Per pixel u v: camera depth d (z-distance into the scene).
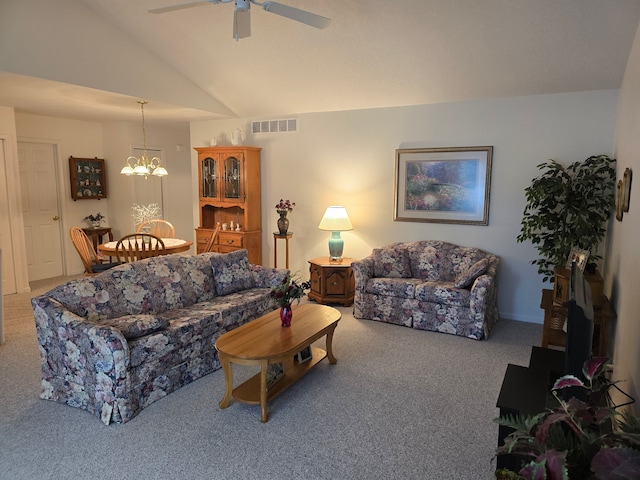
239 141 6.02
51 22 3.75
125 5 3.92
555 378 2.25
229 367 2.81
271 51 4.34
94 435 2.55
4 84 3.95
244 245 5.88
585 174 3.94
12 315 4.73
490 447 2.46
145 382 2.86
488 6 3.24
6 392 3.06
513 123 4.48
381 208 5.30
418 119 4.95
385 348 3.90
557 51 3.64
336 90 4.88
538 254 4.52
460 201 4.82
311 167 5.68
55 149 6.50
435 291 4.27
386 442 2.50
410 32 3.69
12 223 5.55
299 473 2.24
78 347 2.74
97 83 4.16
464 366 3.52
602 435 1.18
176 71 4.99
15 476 2.21
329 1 3.47
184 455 2.38
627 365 2.28
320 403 2.93
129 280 3.45
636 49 3.00
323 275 5.14
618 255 3.01
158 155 7.55
